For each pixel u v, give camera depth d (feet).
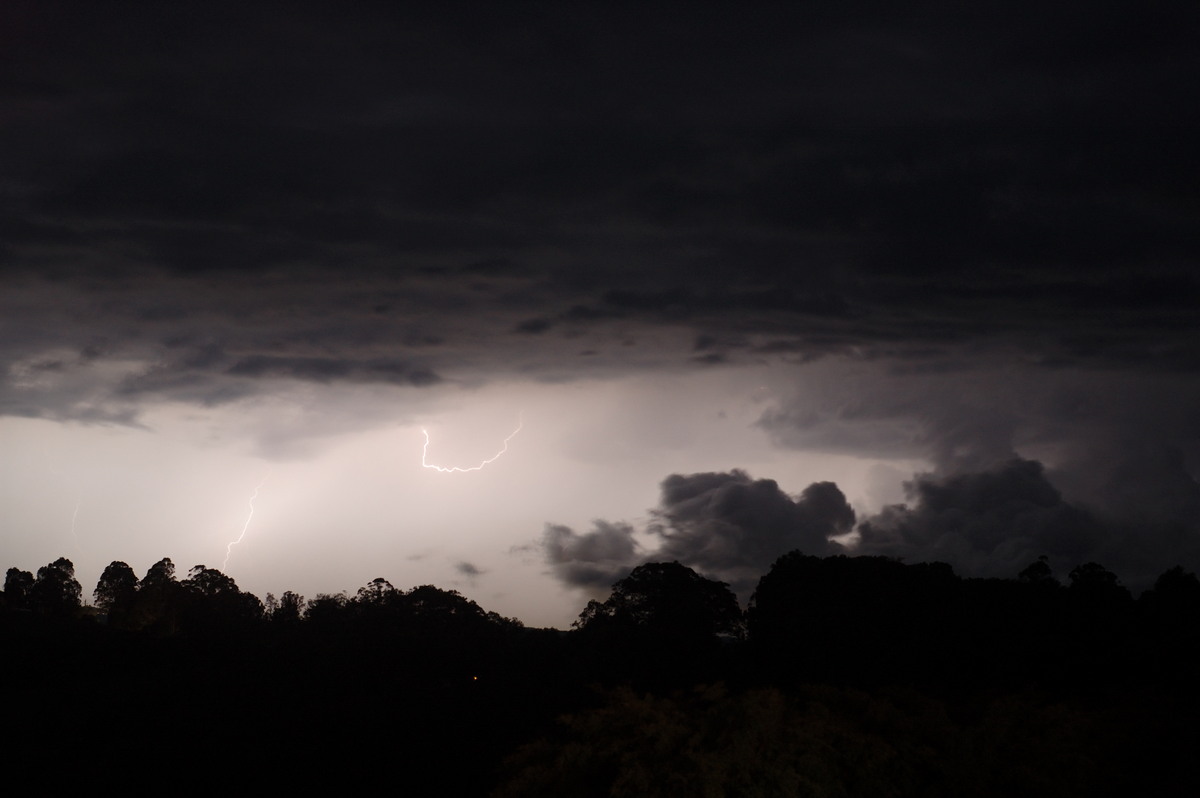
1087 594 85.92
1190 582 82.33
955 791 41.01
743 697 38.86
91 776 78.07
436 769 75.25
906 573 99.60
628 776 35.83
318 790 73.46
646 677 87.81
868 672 76.28
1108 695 63.82
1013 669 73.41
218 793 74.13
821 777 37.55
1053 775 41.57
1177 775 42.52
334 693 100.22
